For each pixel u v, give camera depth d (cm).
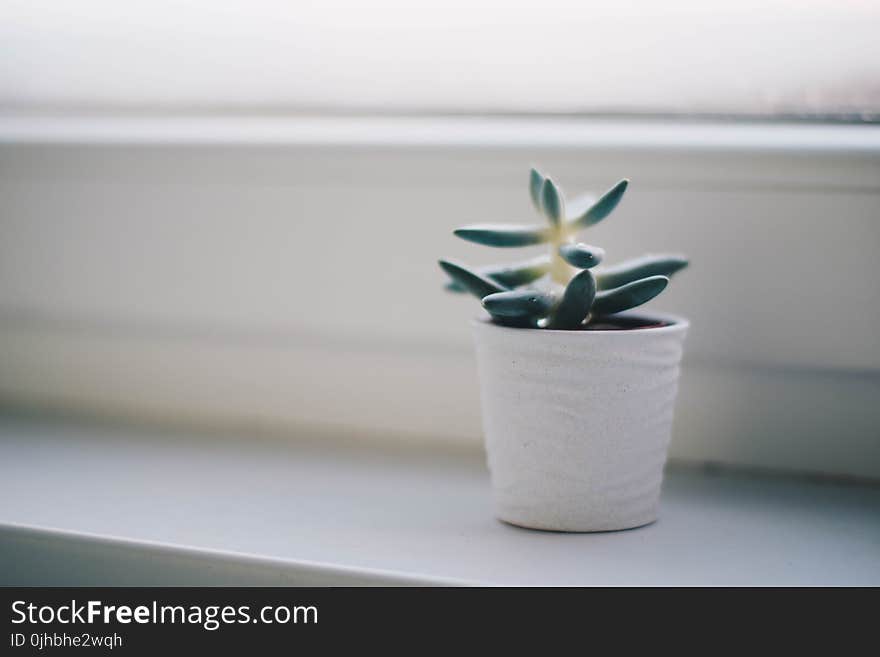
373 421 69
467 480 62
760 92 65
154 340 72
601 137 65
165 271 71
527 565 52
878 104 64
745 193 63
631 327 57
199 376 71
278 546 53
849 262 62
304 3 70
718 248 63
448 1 68
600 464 55
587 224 55
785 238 62
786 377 63
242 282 70
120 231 72
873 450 62
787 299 63
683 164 63
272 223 69
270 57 70
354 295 68
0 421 72
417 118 69
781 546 54
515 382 54
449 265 55
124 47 72
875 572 52
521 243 55
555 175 65
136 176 70
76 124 73
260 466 64
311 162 68
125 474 63
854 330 62
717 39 65
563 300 54
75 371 73
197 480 62
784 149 62
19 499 58
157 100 72
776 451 63
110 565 54
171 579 53
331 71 70
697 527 56
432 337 67
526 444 55
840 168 61
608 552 53
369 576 51
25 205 73
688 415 64
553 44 67
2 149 72
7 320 74
